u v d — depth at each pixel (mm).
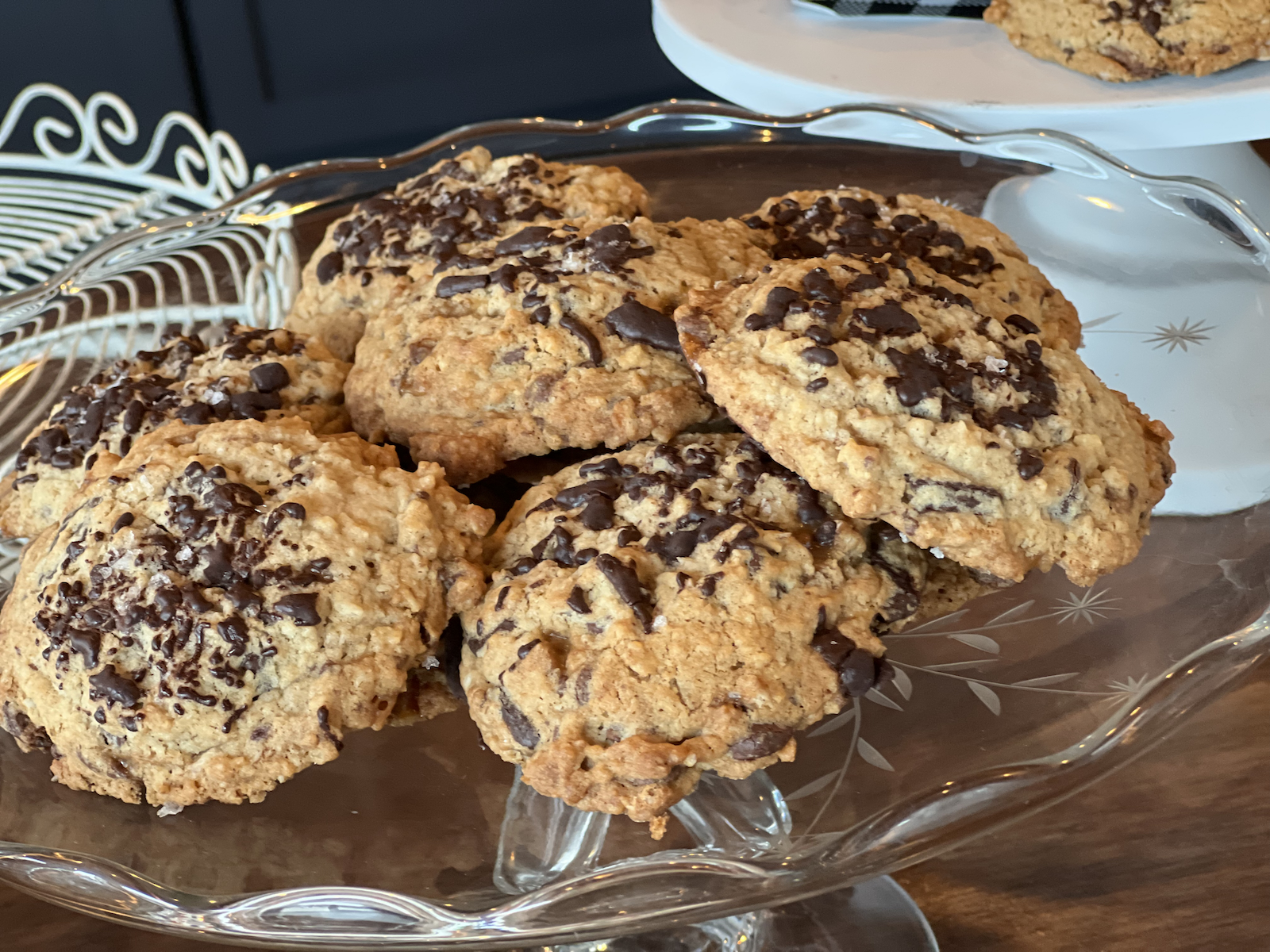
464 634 279
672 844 252
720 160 404
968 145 396
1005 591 287
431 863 250
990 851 308
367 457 292
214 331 371
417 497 280
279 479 281
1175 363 341
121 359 344
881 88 377
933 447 269
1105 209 379
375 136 843
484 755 268
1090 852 305
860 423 268
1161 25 368
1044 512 271
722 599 261
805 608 263
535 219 333
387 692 264
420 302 319
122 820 264
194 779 257
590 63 839
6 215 578
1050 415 279
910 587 274
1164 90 364
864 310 283
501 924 240
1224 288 359
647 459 289
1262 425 320
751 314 285
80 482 306
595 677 254
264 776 259
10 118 566
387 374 310
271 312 377
